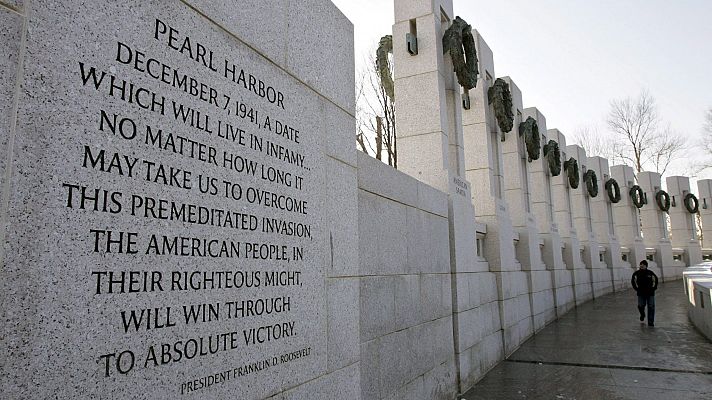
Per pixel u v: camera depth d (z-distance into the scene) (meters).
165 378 2.31
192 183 2.58
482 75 11.77
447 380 6.97
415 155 8.23
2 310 1.74
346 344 4.04
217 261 2.69
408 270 6.02
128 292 2.18
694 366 9.01
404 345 5.66
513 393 7.45
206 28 2.82
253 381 2.88
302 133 3.69
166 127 2.46
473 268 8.70
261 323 3.01
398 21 8.86
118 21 2.28
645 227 32.44
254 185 3.06
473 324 8.34
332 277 3.91
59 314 1.91
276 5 3.54
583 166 23.55
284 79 3.53
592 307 18.70
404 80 8.56
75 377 1.94
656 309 17.95
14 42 1.85
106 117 2.17
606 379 8.17
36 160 1.88
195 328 2.51
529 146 14.24
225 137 2.86
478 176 11.09
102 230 2.10
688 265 33.94
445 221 7.66
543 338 12.32
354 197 4.43
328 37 4.26
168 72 2.52
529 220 13.98
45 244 1.88
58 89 1.99
